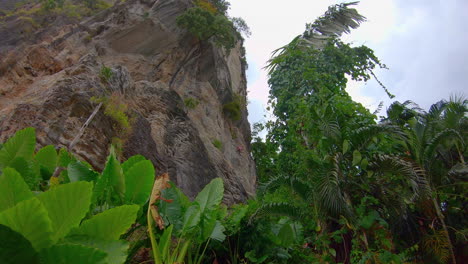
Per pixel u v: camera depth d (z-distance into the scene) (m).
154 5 32.91
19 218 4.27
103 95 17.47
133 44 29.84
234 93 36.91
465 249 9.08
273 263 8.41
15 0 30.95
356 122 10.38
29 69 21.94
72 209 4.84
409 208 9.61
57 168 9.41
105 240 4.93
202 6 35.34
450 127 10.15
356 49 14.69
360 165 9.13
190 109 27.97
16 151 8.68
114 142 15.80
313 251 9.70
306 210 8.97
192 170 21.02
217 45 32.94
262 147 35.88
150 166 7.51
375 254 8.15
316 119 9.95
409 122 10.10
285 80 13.84
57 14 28.91
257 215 8.72
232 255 8.58
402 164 8.92
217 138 28.69
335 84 13.50
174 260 6.98
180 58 31.11
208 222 7.45
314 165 9.18
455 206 9.54
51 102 14.77
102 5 33.59
